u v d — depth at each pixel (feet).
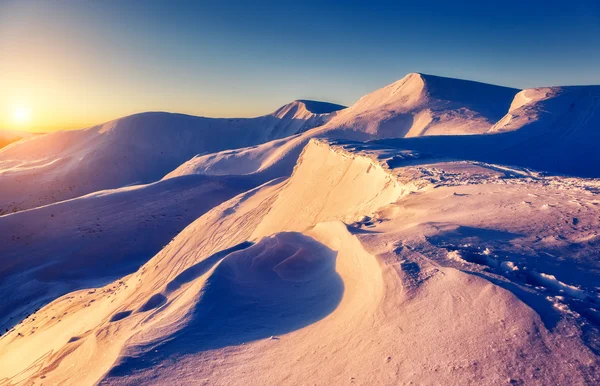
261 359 12.99
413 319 11.77
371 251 17.76
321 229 28.02
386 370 9.83
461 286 12.55
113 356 16.43
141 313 23.29
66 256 123.44
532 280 13.00
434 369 9.18
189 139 517.14
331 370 10.90
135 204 168.96
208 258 29.66
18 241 130.72
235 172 280.51
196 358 13.62
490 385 8.13
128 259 128.67
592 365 8.02
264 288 19.99
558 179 33.50
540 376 8.04
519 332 9.58
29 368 38.73
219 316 16.85
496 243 16.72
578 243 15.80
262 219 85.97
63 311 65.77
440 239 17.94
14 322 85.61
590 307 10.52
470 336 10.00
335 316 15.10
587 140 114.73
